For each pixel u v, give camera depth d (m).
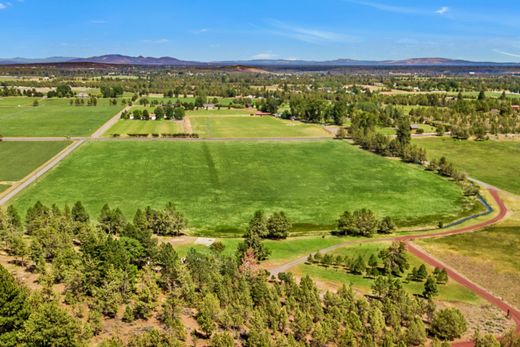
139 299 68.56
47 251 84.62
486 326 74.62
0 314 53.84
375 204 148.25
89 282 70.44
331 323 66.19
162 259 82.88
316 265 98.50
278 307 68.56
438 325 70.06
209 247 105.81
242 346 62.25
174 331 61.06
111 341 55.03
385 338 62.41
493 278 94.31
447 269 98.69
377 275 92.94
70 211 117.81
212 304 66.56
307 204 146.88
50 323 54.28
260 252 99.31
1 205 135.12
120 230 109.94
